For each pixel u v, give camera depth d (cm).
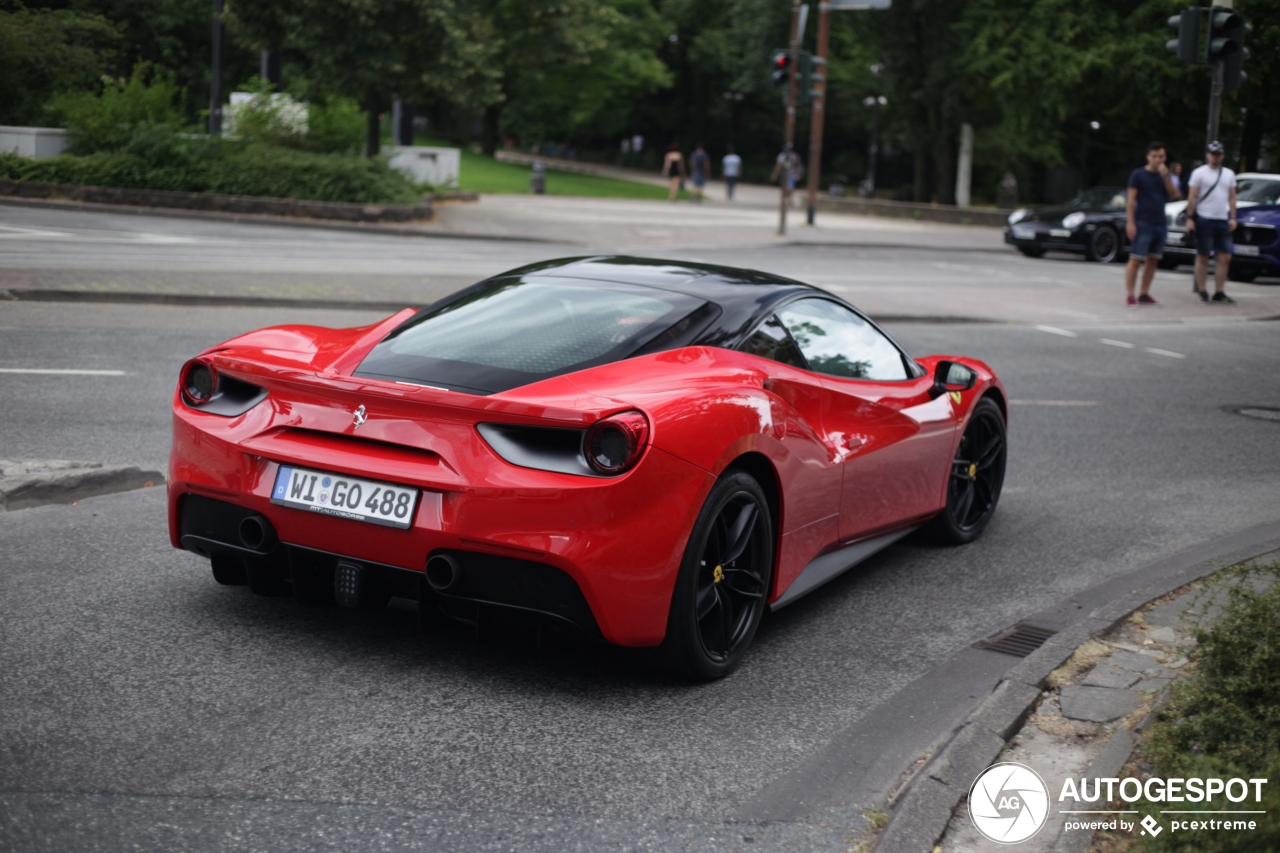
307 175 2242
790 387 399
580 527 318
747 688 363
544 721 328
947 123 4203
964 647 410
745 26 4509
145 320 1026
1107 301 1568
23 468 527
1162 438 788
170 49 3441
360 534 335
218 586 421
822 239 2552
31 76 2602
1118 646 394
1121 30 3042
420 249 1855
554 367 357
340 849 254
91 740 298
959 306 1447
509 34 3797
